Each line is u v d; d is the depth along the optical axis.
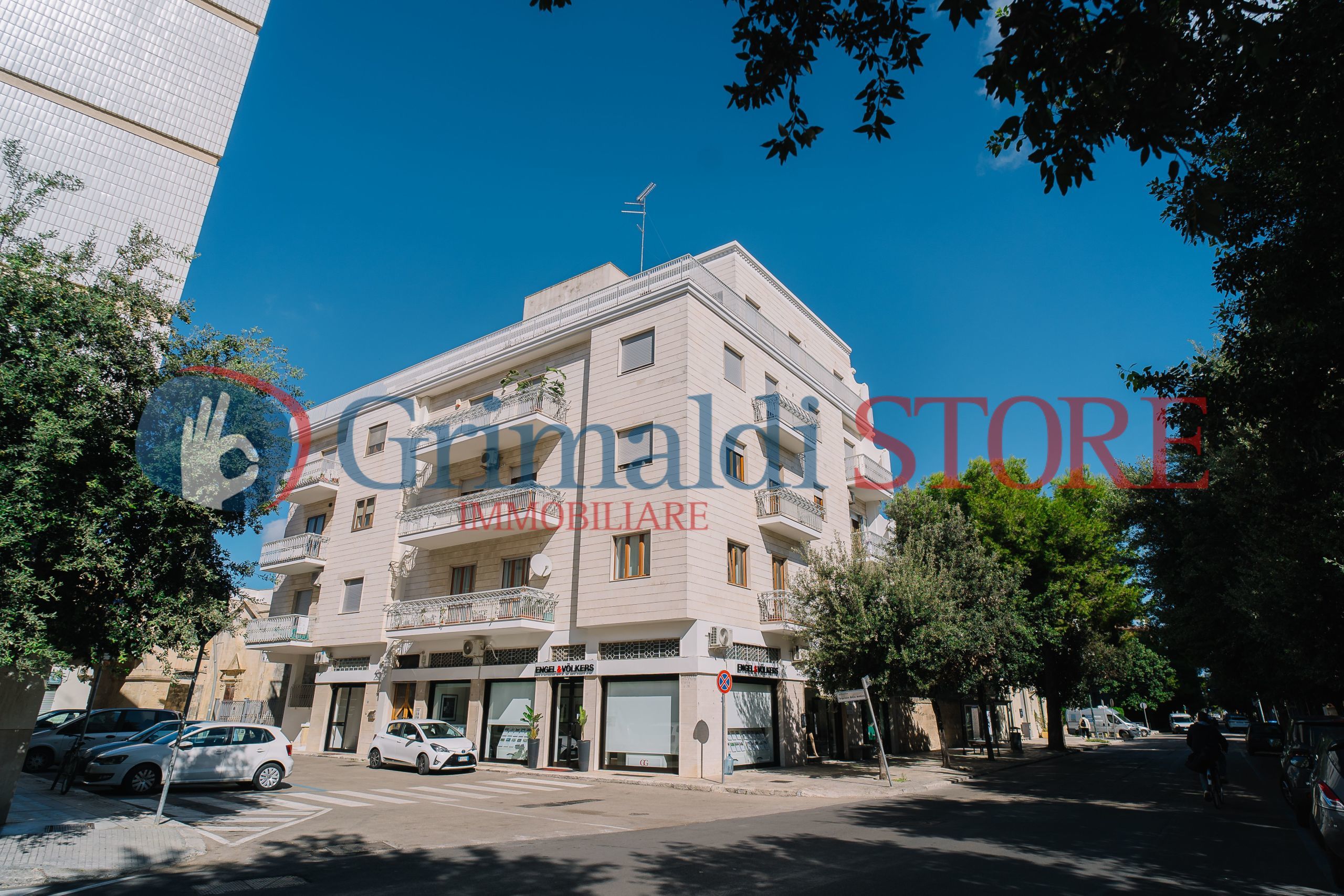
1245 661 23.05
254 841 9.46
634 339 21.75
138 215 8.37
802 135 6.16
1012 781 19.22
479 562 23.55
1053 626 26.30
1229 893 6.82
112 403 8.58
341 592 27.09
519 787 16.06
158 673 30.19
